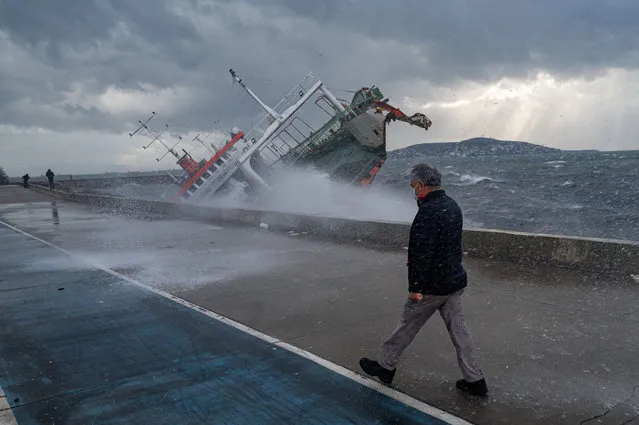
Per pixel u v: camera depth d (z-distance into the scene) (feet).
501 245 28.22
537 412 11.55
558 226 80.89
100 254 36.47
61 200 108.78
